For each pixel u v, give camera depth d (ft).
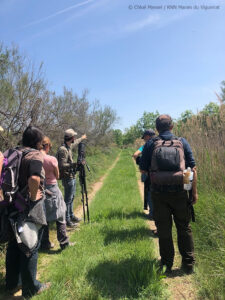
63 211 12.16
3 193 7.66
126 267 9.69
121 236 13.42
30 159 7.99
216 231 11.28
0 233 7.78
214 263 9.52
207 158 18.38
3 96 19.25
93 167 43.86
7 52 19.67
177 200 9.39
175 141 9.56
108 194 25.66
